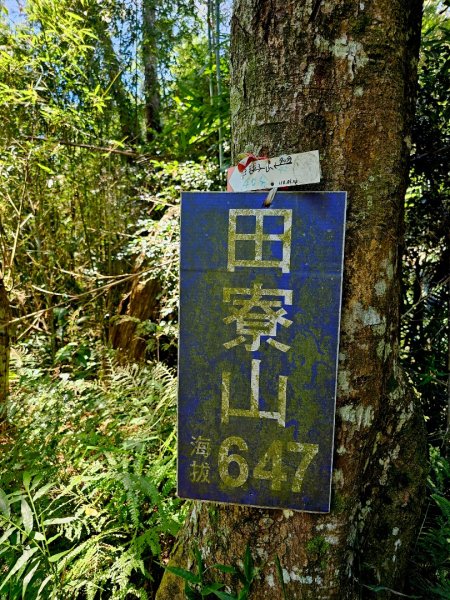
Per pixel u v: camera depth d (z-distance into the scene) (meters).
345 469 1.15
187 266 1.14
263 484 1.15
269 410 1.13
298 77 1.08
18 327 3.63
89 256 3.65
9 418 2.20
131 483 1.67
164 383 2.50
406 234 2.23
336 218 1.07
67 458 1.99
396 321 1.23
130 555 1.52
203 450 1.17
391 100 1.08
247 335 1.13
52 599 1.41
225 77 3.19
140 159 4.02
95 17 4.28
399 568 1.29
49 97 3.14
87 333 3.53
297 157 1.08
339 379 1.12
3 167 2.92
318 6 1.05
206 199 1.12
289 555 1.16
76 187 3.54
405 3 1.10
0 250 3.21
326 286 1.08
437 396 2.17
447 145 2.01
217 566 1.20
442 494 1.69
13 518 1.60
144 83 5.01
